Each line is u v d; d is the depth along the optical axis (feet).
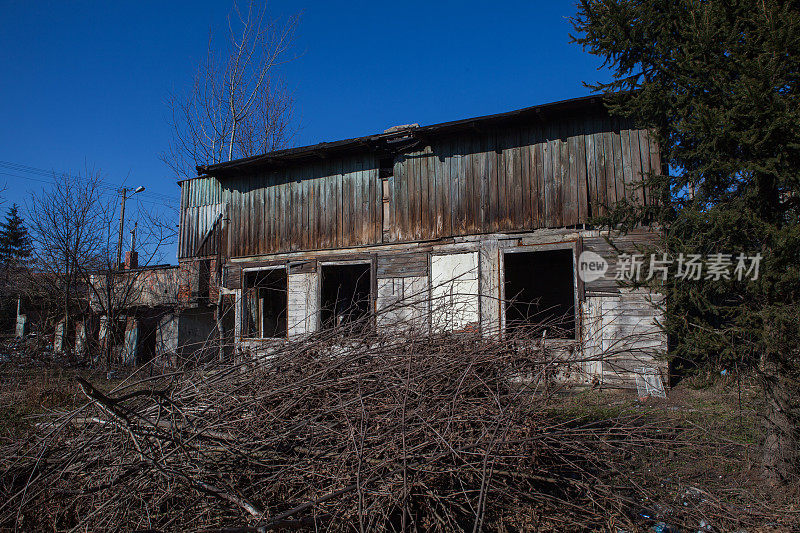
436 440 10.55
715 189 14.28
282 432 11.80
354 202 37.78
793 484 12.76
